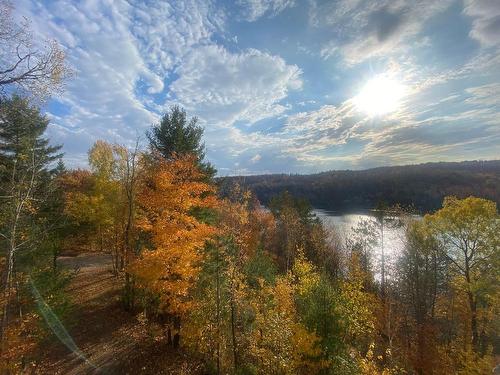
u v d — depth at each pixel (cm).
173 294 1377
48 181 1677
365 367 1459
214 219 2056
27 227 1119
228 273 1435
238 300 1474
